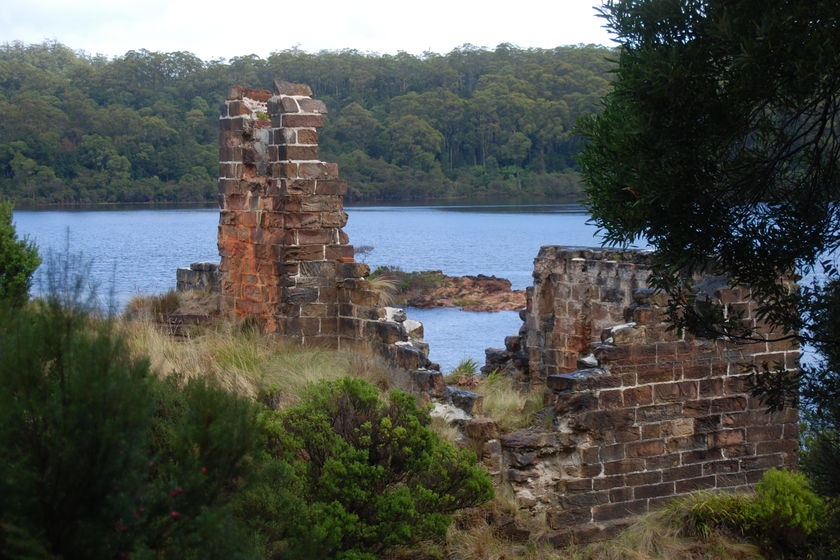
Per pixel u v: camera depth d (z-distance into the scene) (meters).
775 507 11.67
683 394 12.45
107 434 5.21
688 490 12.47
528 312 16.48
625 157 8.22
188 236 74.56
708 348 12.55
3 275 12.73
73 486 5.16
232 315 15.66
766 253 8.41
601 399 11.98
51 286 5.79
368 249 78.19
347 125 122.00
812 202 8.42
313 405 9.74
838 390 8.99
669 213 8.21
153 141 106.75
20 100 101.62
